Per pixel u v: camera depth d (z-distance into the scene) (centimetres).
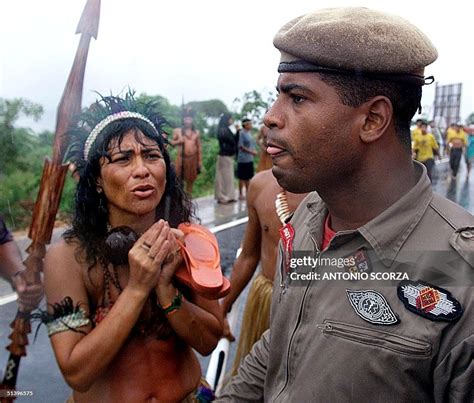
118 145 122
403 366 93
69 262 126
